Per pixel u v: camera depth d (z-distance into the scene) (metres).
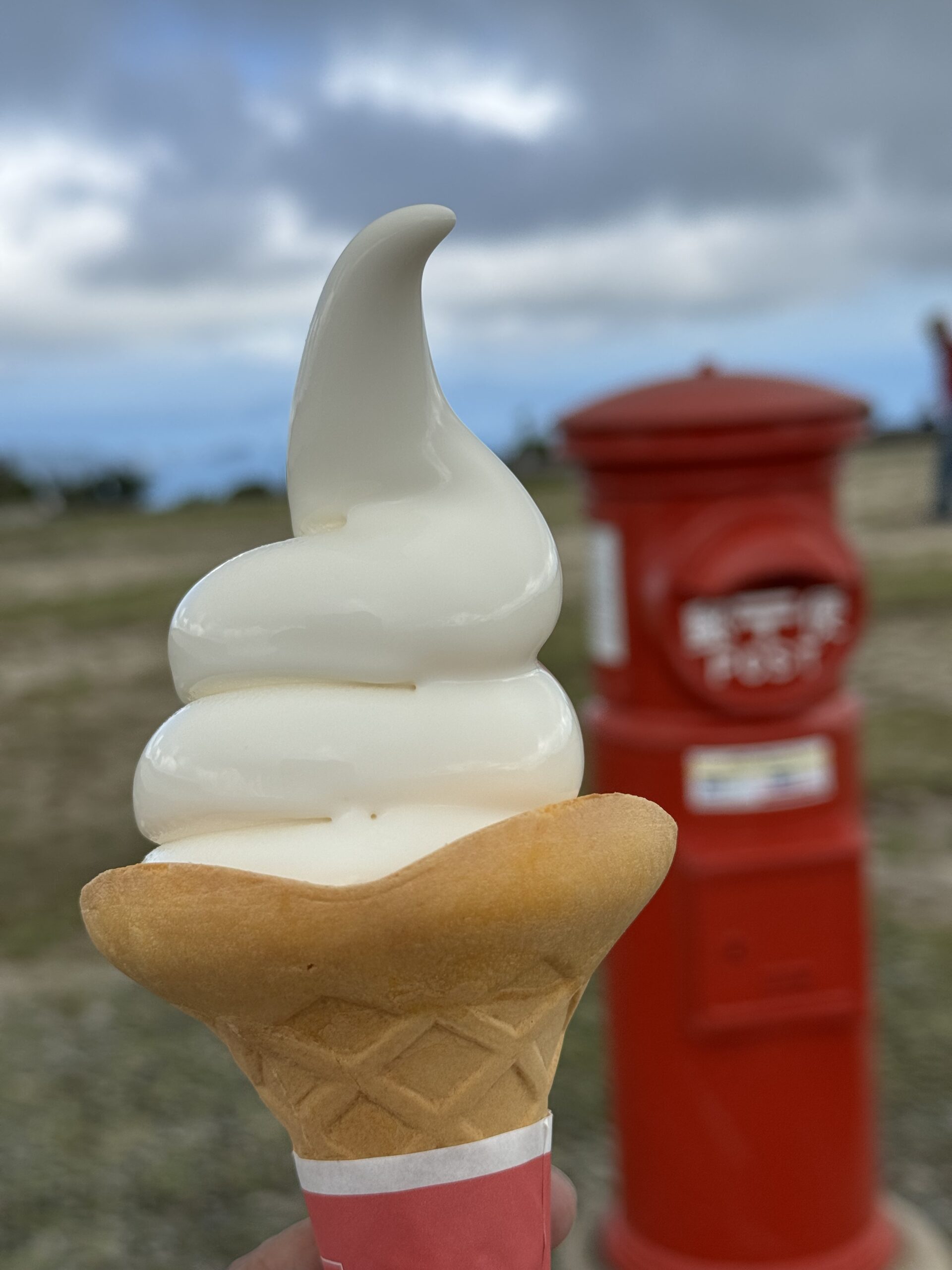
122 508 21.47
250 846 1.26
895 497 15.59
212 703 1.33
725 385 2.57
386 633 1.29
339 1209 1.33
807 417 2.49
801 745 2.65
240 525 16.88
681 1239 2.79
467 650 1.31
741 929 2.66
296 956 1.17
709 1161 2.75
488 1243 1.33
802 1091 2.73
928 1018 3.73
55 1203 3.11
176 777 1.30
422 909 1.15
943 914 4.41
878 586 10.29
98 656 9.35
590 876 1.21
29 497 21.83
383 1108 1.30
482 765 1.28
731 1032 2.70
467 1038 1.28
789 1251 2.75
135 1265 2.88
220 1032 1.36
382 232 1.30
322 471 1.38
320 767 1.25
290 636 1.30
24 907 4.89
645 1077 2.81
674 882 2.70
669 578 2.54
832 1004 2.71
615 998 2.89
